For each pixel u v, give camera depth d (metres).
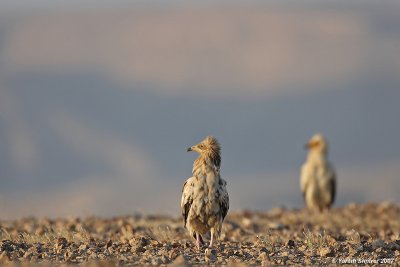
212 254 26.78
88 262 25.02
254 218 44.78
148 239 30.33
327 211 49.84
